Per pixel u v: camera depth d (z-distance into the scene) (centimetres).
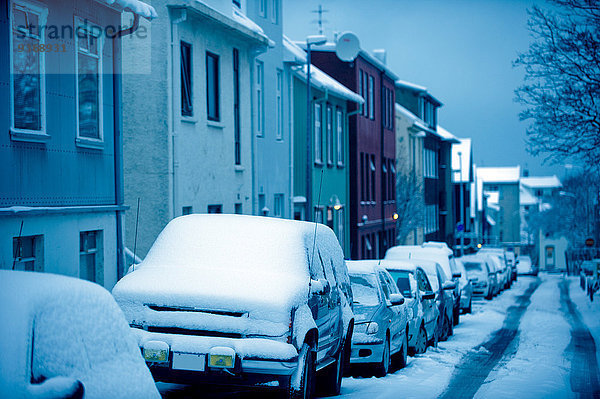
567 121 2634
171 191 2000
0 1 1285
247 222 994
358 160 4431
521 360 1673
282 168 3020
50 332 448
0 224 1284
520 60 2659
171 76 2005
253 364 847
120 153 1695
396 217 4500
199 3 2056
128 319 883
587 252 7838
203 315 868
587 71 2627
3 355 426
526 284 6525
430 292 1862
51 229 1434
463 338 2208
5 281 465
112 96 1675
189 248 961
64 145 1488
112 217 1672
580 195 8725
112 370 480
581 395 1202
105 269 1642
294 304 888
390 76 5356
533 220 14188
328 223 3850
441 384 1259
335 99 4003
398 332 1459
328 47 4488
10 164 1323
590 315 3219
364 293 1401
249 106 2545
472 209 11150
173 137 2009
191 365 847
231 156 2386
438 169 7625
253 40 2484
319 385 1103
